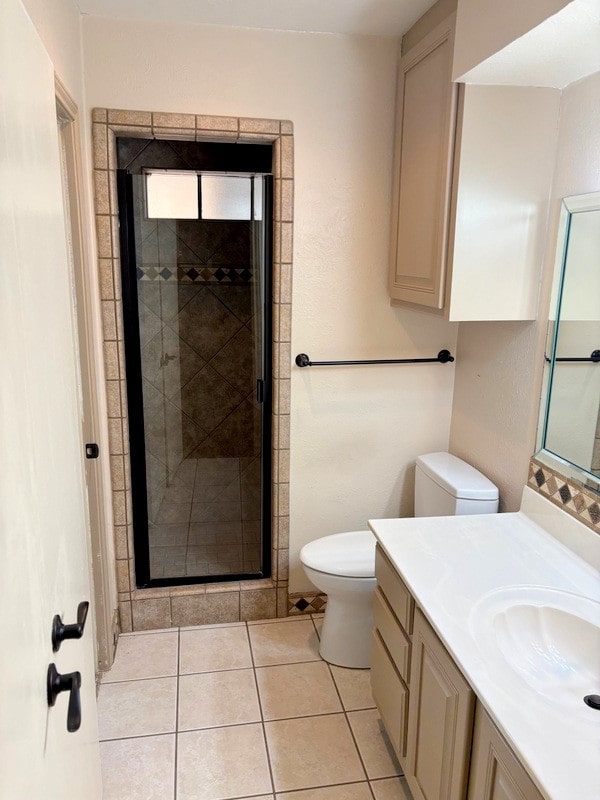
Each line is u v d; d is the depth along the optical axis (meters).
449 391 2.60
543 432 1.88
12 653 0.68
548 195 1.81
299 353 2.43
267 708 2.13
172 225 2.40
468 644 1.27
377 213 2.36
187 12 1.99
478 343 2.33
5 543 0.66
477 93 1.71
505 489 2.15
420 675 1.51
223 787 1.81
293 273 2.35
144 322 2.51
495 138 1.75
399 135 2.22
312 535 2.64
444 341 2.53
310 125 2.23
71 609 1.12
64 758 0.99
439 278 1.88
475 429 2.38
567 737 1.04
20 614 0.72
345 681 2.27
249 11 1.98
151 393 2.59
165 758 1.91
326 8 1.94
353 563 2.22
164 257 2.44
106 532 2.32
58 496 1.03
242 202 2.39
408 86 2.11
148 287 2.47
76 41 1.94
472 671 1.19
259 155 2.53
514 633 1.42
